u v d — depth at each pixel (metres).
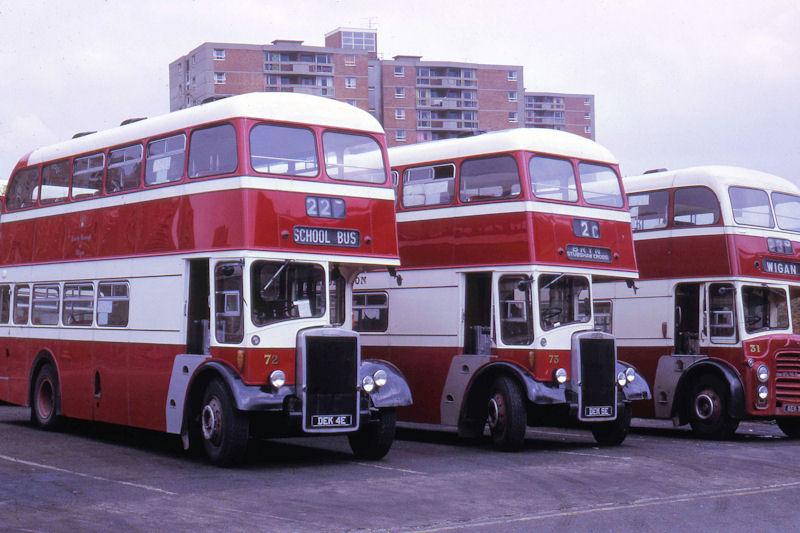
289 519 9.95
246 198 13.50
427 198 17.95
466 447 16.67
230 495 11.26
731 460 15.16
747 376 18.83
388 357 18.28
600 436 17.22
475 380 16.75
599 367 16.48
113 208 16.27
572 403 16.16
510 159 16.69
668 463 14.66
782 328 19.62
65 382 17.36
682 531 9.57
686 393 19.53
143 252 15.36
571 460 14.89
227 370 13.41
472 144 17.36
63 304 17.53
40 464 13.61
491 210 16.84
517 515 10.36
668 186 20.22
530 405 16.84
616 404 16.66
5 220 19.70
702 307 19.48
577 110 145.62
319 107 14.45
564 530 9.58
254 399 13.12
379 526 9.70
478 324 17.22
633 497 11.57
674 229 20.00
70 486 11.73
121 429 18.59
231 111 13.86
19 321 18.94
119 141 16.34
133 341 15.45
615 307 20.73
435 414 17.41
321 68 115.19
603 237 17.20
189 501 10.84
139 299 15.37
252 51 111.88
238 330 13.41
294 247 13.77
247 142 13.65
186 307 14.36
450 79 125.38
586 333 16.44
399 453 15.64
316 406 13.50
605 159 17.58
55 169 18.19
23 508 10.32
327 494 11.44
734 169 19.98
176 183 14.74
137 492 11.38
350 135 14.62
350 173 14.53
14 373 18.95
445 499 11.25
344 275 14.77
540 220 16.39
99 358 16.34
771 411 18.92
